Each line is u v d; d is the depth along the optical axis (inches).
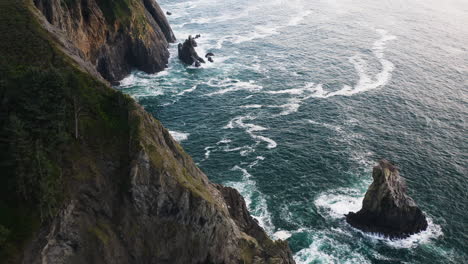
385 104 4830.2
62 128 2165.4
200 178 2819.9
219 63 5920.3
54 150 2132.1
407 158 3873.0
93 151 2262.6
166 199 2271.2
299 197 3368.6
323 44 6653.5
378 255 2888.8
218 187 3006.9
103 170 2233.0
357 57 6141.7
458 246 2955.2
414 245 2970.0
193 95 5000.0
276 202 3312.0
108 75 5098.4
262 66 5831.7
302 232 3043.8
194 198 2297.0
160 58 5738.2
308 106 4756.4
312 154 3892.7
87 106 2378.2
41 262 1867.6
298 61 6003.9
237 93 5064.0
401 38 6948.8
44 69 2449.6
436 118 4564.5
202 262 2363.4
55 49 2652.6
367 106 4778.5
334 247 2938.0
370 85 5280.5
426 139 4183.1
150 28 5807.1
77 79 2260.1
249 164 3745.1
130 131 2351.1
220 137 4153.5
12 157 1963.6
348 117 4547.2
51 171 2007.9
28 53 2534.5
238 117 4522.6
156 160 2282.2
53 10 3858.3
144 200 2236.7
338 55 6210.6
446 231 3075.8
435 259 2864.2
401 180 3147.1
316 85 5270.7
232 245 2415.1
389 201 2965.1
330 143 4069.9
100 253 2071.9
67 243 1988.2
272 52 6343.5
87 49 4702.3
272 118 4505.4
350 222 3110.2
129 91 5049.2
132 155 2258.9
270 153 3900.1
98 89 2522.1
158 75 5526.6
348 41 6781.5
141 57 5502.0
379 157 3878.0
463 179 3604.8
